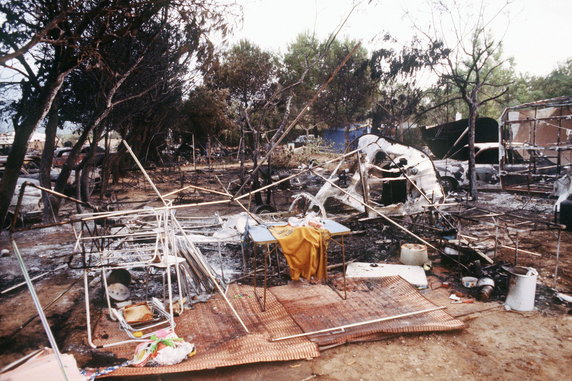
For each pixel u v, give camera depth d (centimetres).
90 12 538
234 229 680
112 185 1741
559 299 511
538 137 1519
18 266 667
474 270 598
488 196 1323
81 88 1152
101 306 503
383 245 757
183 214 1096
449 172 1427
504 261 656
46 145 924
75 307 497
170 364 360
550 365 367
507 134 1390
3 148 1834
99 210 507
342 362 378
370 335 421
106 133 1227
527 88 3659
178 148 3125
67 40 540
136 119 1788
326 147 2942
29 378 301
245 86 3206
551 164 1374
